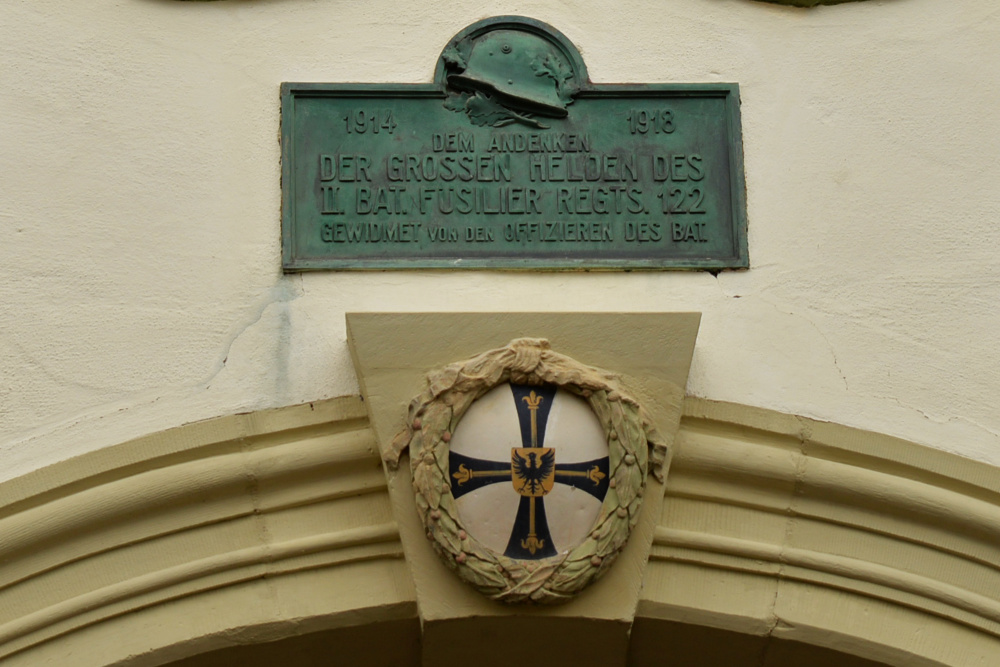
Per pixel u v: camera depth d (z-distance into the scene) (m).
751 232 4.59
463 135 4.59
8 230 4.40
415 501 4.06
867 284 4.55
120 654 4.04
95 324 4.33
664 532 4.23
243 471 4.21
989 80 4.80
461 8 4.77
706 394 4.39
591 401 4.13
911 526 4.34
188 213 4.48
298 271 4.43
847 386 4.44
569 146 4.61
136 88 4.60
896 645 4.20
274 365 4.33
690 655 4.31
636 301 4.48
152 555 4.16
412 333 4.20
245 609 4.11
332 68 4.67
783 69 4.78
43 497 4.16
